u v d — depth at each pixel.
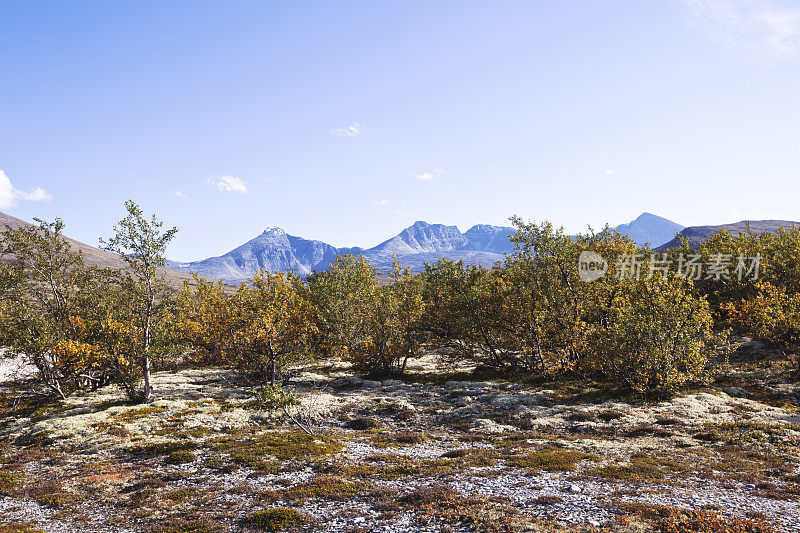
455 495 17.69
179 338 48.75
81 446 28.75
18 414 40.84
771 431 26.77
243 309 49.09
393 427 33.25
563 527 14.05
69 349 42.62
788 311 42.50
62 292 51.50
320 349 58.84
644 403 35.75
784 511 15.07
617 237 56.31
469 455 24.22
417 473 21.20
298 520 16.19
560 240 50.56
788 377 41.28
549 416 33.78
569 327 47.31
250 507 17.94
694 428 28.91
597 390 41.28
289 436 29.27
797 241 62.34
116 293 48.28
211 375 57.81
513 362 51.53
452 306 56.94
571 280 49.84
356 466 22.81
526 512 15.69
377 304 55.34
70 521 17.33
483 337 53.06
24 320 46.19
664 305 38.47
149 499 19.16
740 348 52.50
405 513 16.28
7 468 25.05
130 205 41.09
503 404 37.94
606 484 18.42
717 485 18.16
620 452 24.23
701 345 38.22
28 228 50.38
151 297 42.22
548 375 47.53
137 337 43.38
